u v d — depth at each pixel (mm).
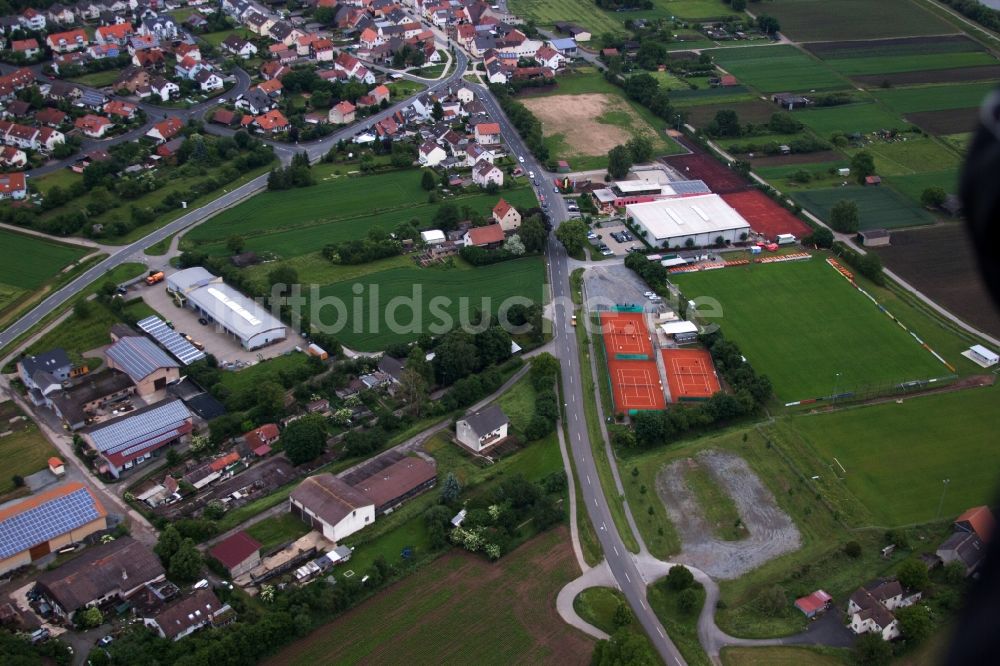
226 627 145625
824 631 148625
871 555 165000
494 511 171000
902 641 146000
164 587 154500
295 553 163250
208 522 167000
